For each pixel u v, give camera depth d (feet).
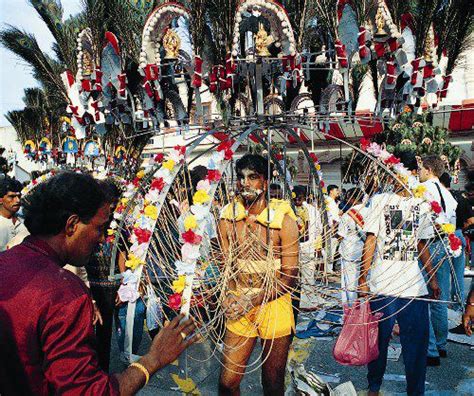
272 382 8.61
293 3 9.07
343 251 11.54
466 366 12.83
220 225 9.34
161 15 8.89
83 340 4.31
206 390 11.70
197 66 8.65
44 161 41.60
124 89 9.75
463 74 35.40
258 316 8.19
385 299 10.30
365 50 8.40
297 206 16.78
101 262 11.23
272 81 9.76
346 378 12.26
